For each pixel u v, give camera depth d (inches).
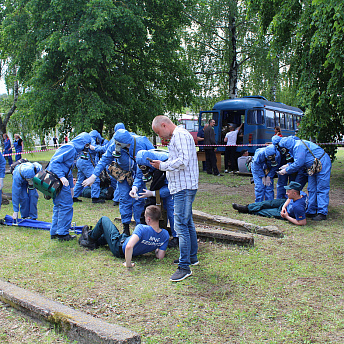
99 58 511.2
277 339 111.4
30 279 154.8
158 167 152.8
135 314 126.5
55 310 116.3
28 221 255.6
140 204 213.0
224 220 229.5
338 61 302.5
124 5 529.7
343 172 529.3
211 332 115.5
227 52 764.0
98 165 212.4
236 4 738.2
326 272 161.6
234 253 188.2
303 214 239.0
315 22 337.4
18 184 251.1
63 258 182.2
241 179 478.3
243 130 616.1
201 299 137.9
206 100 815.1
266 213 263.6
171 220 202.4
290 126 724.0
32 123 628.4
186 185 154.8
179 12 623.5
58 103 554.3
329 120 386.0
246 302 135.3
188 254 158.1
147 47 614.9
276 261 175.6
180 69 658.2
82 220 263.3
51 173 203.9
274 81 816.9
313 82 362.9
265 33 420.2
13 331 113.6
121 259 181.9
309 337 112.1
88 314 124.4
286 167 263.6
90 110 522.6
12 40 573.9
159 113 626.8
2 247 199.6
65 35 519.5
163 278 157.9
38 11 530.0
